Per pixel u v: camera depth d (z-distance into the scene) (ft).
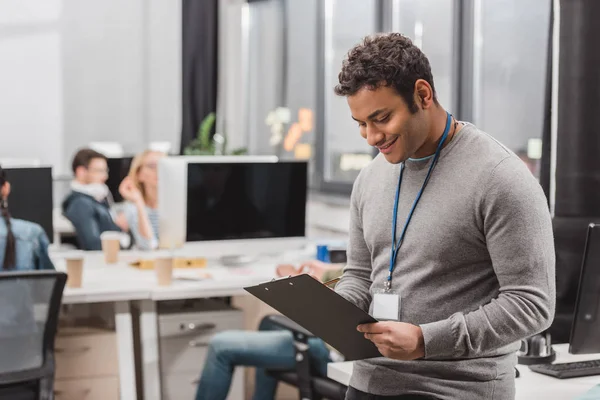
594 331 8.22
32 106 24.72
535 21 14.35
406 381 6.37
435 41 17.19
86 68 25.21
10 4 24.44
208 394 11.73
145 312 13.08
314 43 21.57
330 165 20.98
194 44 24.79
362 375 6.67
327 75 20.97
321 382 11.02
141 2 25.66
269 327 12.73
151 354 13.10
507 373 6.33
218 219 14.47
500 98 15.42
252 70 24.95
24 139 24.70
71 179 24.79
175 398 13.61
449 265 6.22
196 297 13.47
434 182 6.31
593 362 8.59
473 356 6.06
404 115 5.96
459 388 6.22
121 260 14.89
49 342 10.68
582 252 10.23
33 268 11.76
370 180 6.91
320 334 6.32
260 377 12.54
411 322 6.35
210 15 24.70
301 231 15.06
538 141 14.29
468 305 6.20
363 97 5.94
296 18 22.48
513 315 5.80
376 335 5.95
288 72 22.90
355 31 19.90
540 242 5.85
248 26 25.12
